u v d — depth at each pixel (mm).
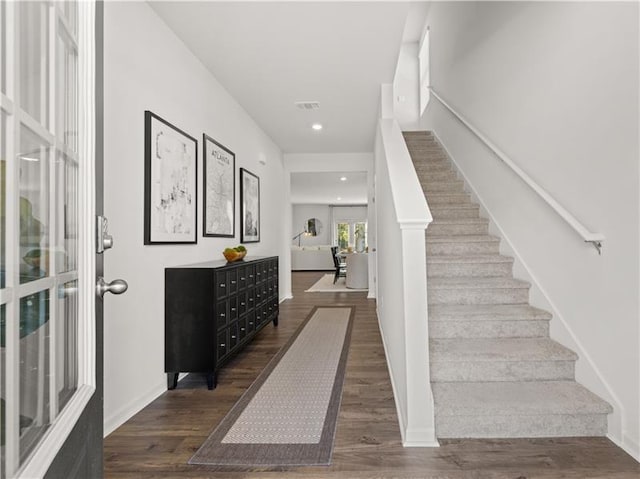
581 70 2184
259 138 5297
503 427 2006
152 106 2559
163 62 2711
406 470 1734
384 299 3744
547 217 2627
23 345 656
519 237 3076
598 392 2072
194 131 3207
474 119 4059
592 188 2100
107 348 2098
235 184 4230
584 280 2205
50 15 752
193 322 2721
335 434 2059
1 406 582
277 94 4121
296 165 6984
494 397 2088
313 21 2770
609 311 1987
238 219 4383
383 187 3607
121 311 2221
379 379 2865
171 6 2549
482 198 3906
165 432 2098
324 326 4652
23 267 656
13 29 611
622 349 1896
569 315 2367
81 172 899
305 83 3859
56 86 787
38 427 711
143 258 2445
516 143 3053
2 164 582
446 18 5184
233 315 3121
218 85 3775
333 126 5316
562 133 2393
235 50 3146
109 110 2107
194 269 2734
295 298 6941
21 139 643
